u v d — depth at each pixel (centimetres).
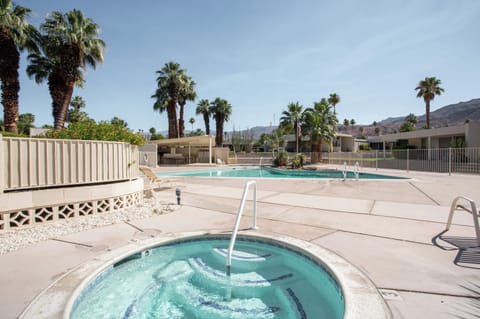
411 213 558
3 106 1472
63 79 1667
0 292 247
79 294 251
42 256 337
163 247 390
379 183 1073
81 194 533
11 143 447
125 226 474
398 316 204
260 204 666
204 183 1120
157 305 264
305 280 314
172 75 2827
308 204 662
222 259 370
